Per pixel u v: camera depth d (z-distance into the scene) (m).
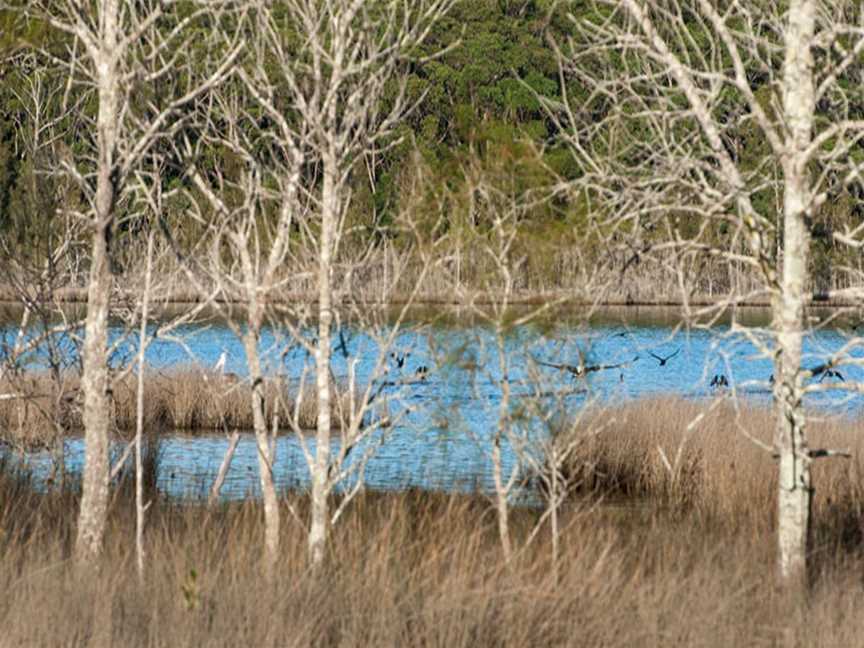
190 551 25.31
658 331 113.56
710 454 43.56
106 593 21.94
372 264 25.34
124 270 31.62
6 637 20.34
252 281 25.20
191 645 20.61
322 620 21.73
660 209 23.73
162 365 66.38
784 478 24.44
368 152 25.00
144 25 24.31
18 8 25.19
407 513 31.81
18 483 33.38
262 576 23.39
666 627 22.30
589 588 23.61
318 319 26.67
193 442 56.31
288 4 24.34
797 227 23.64
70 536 27.47
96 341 25.00
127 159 24.45
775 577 24.62
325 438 25.22
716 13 24.09
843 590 24.58
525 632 21.73
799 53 23.66
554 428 27.30
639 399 54.22
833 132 22.88
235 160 27.75
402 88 24.92
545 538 29.97
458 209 25.53
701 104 23.67
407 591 23.48
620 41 23.61
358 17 26.95
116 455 43.62
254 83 27.36
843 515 35.38
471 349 26.66
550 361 26.69
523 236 25.50
